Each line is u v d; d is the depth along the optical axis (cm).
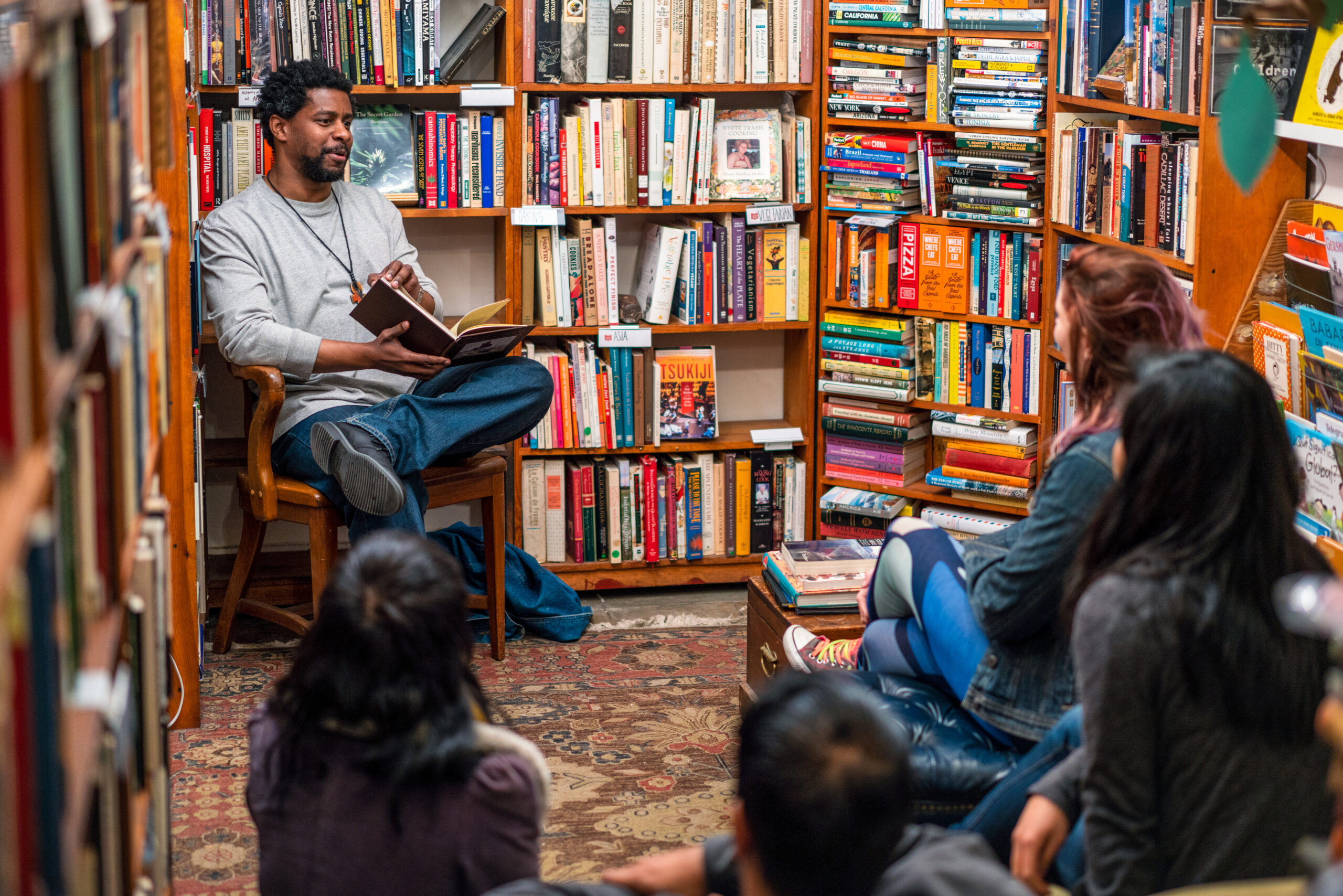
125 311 133
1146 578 151
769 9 396
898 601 247
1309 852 94
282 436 350
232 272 348
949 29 379
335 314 359
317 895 149
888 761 118
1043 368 382
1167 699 151
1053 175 365
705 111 394
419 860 147
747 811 121
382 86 374
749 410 443
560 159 389
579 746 313
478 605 380
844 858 117
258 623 387
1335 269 262
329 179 355
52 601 92
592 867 259
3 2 108
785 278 411
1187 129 330
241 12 362
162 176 194
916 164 395
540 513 405
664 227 405
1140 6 324
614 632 388
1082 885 164
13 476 81
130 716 147
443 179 383
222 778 292
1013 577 202
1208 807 151
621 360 401
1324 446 260
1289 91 289
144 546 152
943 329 398
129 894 137
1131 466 157
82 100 115
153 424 173
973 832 186
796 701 122
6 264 80
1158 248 323
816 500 427
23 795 84
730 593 422
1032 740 213
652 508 409
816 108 402
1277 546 151
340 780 148
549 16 380
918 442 416
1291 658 148
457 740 147
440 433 338
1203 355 156
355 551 152
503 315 395
